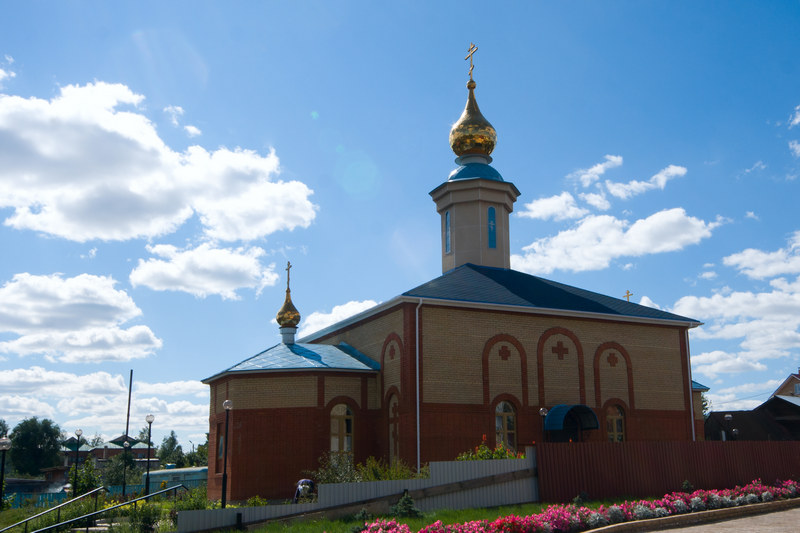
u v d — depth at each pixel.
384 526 14.70
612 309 29.28
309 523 16.91
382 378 27.31
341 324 31.31
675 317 30.41
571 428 27.28
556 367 27.52
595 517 15.85
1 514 24.67
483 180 32.19
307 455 25.75
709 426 42.00
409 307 25.48
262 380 26.72
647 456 20.97
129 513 20.78
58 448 92.31
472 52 34.75
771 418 41.72
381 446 26.72
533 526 14.83
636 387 28.98
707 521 17.61
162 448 90.50
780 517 18.14
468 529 14.19
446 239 33.16
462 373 25.64
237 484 25.92
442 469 18.48
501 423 26.17
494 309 26.64
